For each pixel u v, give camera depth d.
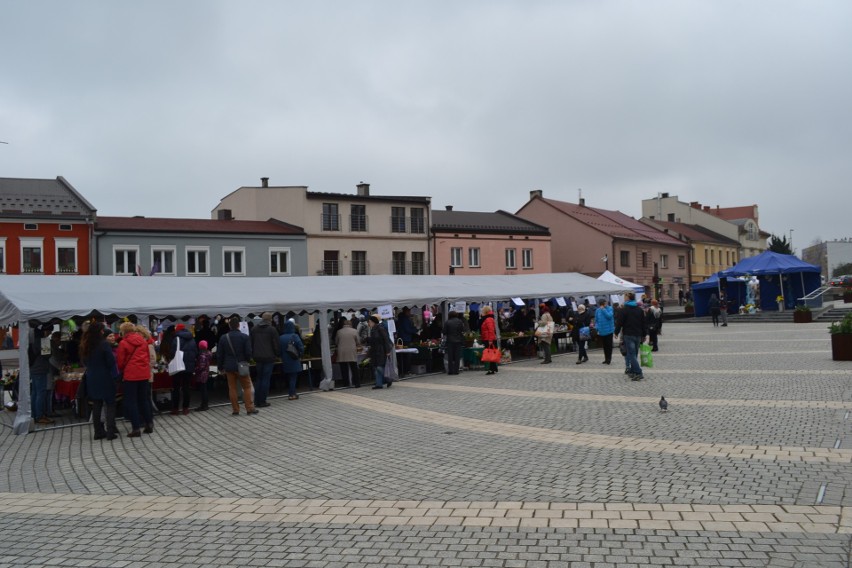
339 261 44.00
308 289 17.73
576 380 15.35
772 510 5.80
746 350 20.50
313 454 8.94
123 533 5.99
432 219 50.09
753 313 39.06
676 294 65.56
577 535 5.41
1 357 14.45
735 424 9.51
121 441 10.48
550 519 5.82
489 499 6.50
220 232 39.50
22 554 5.54
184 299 14.66
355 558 5.15
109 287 14.58
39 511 6.79
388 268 45.88
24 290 13.22
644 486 6.68
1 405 14.55
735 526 5.46
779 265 39.34
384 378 15.88
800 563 4.72
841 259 92.56
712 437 8.76
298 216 43.06
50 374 12.68
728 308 44.34
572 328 22.95
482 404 12.48
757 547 5.02
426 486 7.08
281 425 11.34
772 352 19.44
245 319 18.11
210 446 9.83
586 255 56.34
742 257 80.38
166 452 9.52
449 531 5.64
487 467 7.77
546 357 19.70
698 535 5.30
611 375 15.96
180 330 13.03
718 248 74.69
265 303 15.37
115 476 8.20
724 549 5.00
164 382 13.12
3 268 33.94
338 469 8.03
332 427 10.91
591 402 12.08
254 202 44.50
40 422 12.24
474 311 24.56
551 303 26.77
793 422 9.45
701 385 13.52
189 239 38.56
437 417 11.34
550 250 54.41
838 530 5.29
